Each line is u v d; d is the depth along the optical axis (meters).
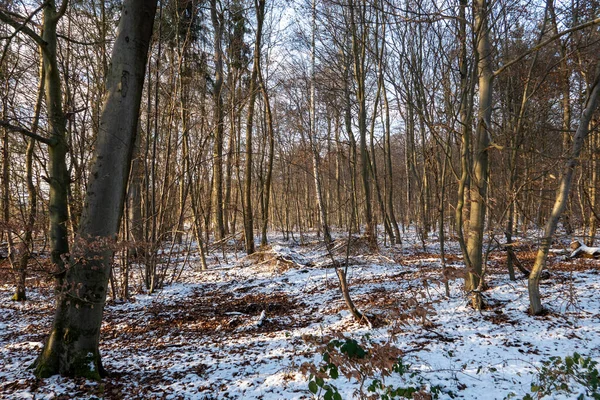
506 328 5.50
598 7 6.20
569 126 9.61
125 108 4.35
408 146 21.91
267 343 5.96
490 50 6.52
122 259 9.75
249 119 15.23
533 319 5.75
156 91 10.10
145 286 11.18
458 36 6.27
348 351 2.67
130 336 6.91
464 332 5.50
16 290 9.34
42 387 4.09
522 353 4.61
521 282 7.78
